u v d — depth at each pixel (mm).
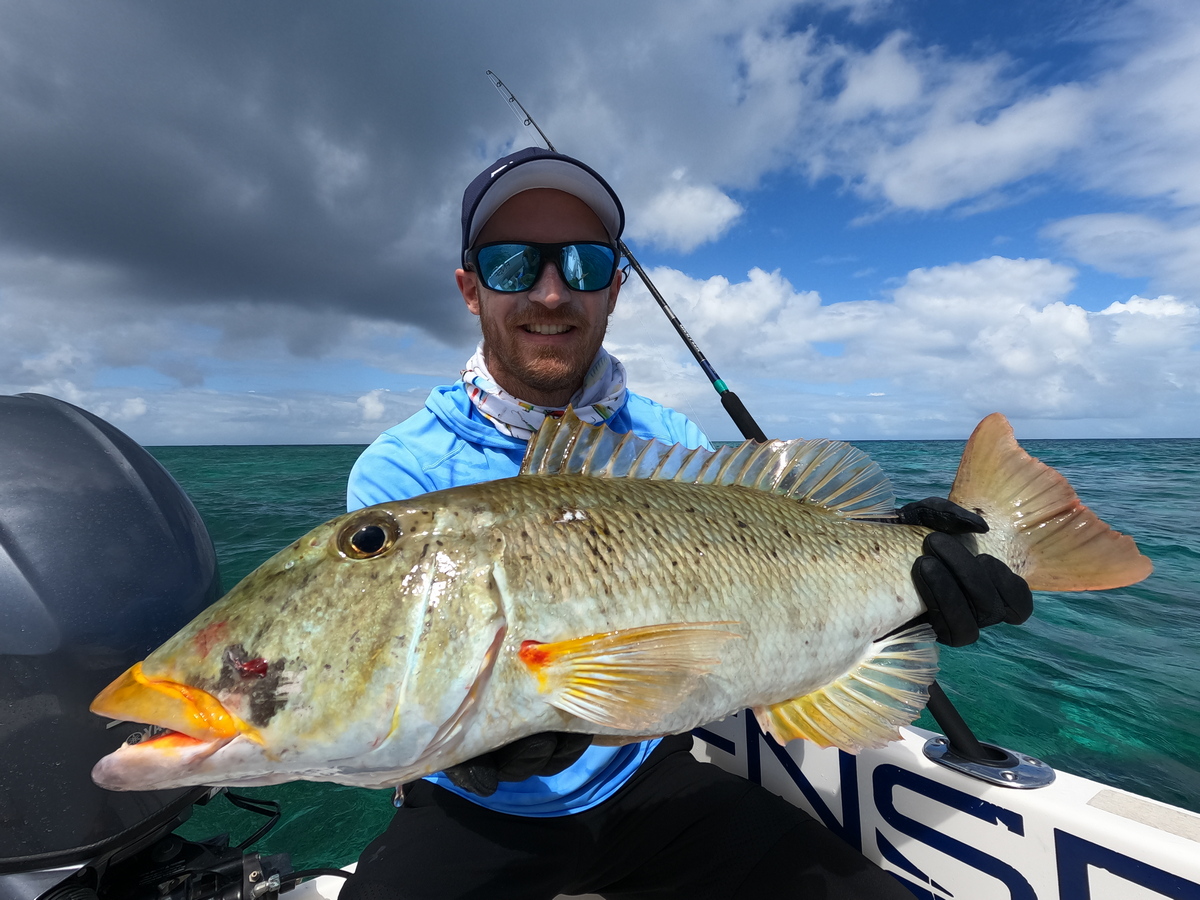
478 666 335
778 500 451
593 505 383
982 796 431
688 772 527
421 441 545
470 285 613
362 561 339
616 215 590
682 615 373
